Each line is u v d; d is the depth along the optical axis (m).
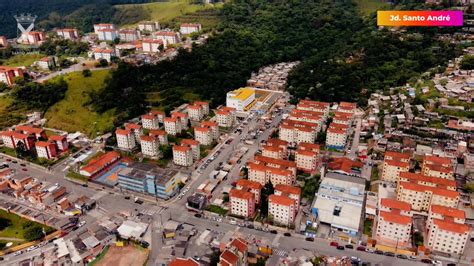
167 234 199.25
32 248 196.88
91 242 196.75
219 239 195.50
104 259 187.75
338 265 175.88
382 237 192.88
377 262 179.62
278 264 179.25
